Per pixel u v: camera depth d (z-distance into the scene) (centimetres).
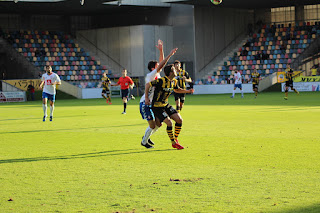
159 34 4625
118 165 800
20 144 1095
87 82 4472
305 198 556
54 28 5078
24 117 1956
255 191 595
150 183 655
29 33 4828
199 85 4312
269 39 4841
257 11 5050
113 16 5066
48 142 1122
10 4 4131
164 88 940
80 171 755
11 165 821
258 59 4725
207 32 4688
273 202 543
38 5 4209
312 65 4566
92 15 5128
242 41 4972
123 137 1186
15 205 559
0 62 4678
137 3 4378
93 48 4875
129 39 4631
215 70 4731
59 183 670
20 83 3988
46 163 835
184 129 1320
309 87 3994
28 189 638
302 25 4819
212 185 634
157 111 953
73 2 4038
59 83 1717
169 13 4703
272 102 2541
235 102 2672
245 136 1138
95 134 1265
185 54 4634
